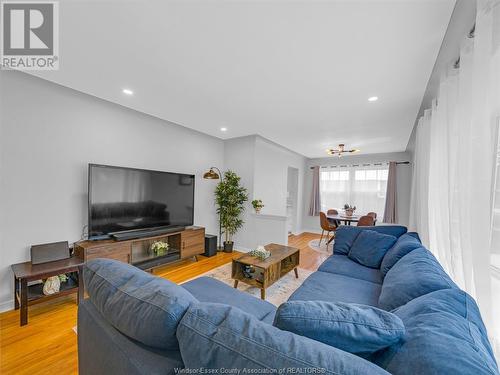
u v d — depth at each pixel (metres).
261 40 1.65
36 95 2.34
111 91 2.54
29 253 2.32
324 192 6.90
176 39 1.66
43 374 1.49
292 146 5.34
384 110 2.92
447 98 1.82
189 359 0.69
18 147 2.24
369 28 1.49
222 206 4.48
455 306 0.89
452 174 1.71
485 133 1.17
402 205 5.69
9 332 1.87
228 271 3.37
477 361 0.55
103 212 2.70
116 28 1.55
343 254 2.94
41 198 2.40
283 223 4.14
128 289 0.98
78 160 2.68
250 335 0.67
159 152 3.64
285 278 3.17
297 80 2.23
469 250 1.39
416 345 0.66
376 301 1.69
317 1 1.30
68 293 2.23
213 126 3.84
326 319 0.78
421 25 1.44
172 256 3.43
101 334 0.99
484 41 1.13
